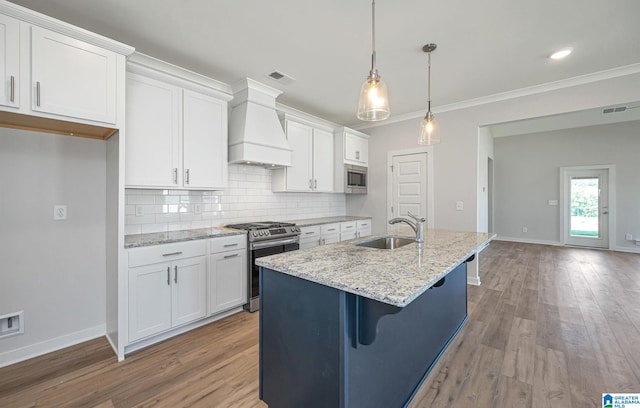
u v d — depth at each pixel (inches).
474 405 64.7
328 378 49.9
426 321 77.5
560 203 265.4
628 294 135.3
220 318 110.1
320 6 78.7
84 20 84.0
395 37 93.8
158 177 99.1
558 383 71.4
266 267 59.3
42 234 85.3
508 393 68.3
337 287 46.1
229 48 100.3
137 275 85.3
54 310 87.5
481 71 118.3
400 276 49.4
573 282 154.2
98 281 95.7
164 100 101.0
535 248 251.6
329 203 198.5
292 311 56.7
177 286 94.3
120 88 81.1
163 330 90.9
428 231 110.3
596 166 248.2
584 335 95.7
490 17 83.7
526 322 106.3
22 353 82.0
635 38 94.3
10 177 80.2
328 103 157.2
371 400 54.7
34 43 67.7
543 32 91.1
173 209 115.5
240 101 127.9
